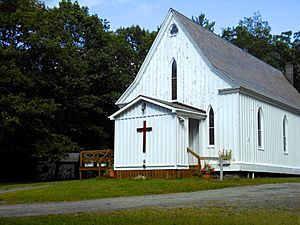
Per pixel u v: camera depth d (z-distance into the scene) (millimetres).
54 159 39031
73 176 47938
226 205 13477
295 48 67125
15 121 34062
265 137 31562
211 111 28891
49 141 38938
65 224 9992
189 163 27047
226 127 28047
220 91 28516
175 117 25875
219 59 31422
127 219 10586
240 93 28203
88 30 51156
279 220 10289
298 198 15180
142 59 62906
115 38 55625
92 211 12836
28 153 44406
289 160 36125
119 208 13562
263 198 15344
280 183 22641
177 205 13883
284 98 37219
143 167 26781
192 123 29391
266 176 32219
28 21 38750
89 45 51344
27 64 40375
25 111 34938
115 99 49125
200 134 28797
